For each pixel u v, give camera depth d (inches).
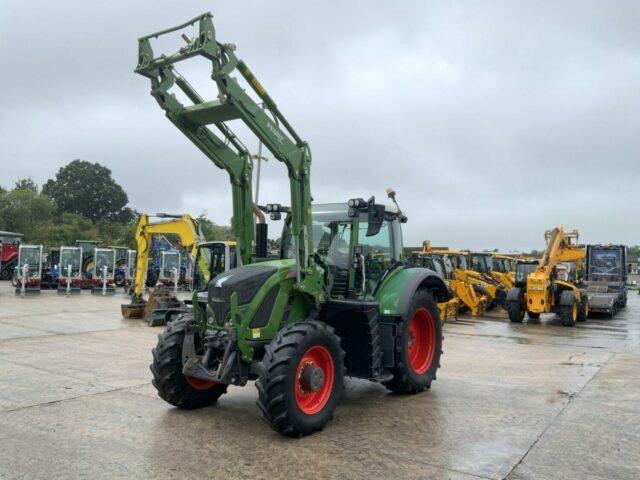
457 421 207.9
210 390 226.7
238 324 196.4
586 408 229.0
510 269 957.8
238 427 198.7
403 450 174.6
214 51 190.2
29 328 476.1
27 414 211.3
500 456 169.9
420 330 270.8
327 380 202.8
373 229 233.6
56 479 148.7
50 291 960.3
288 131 217.2
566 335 498.6
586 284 752.3
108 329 481.1
